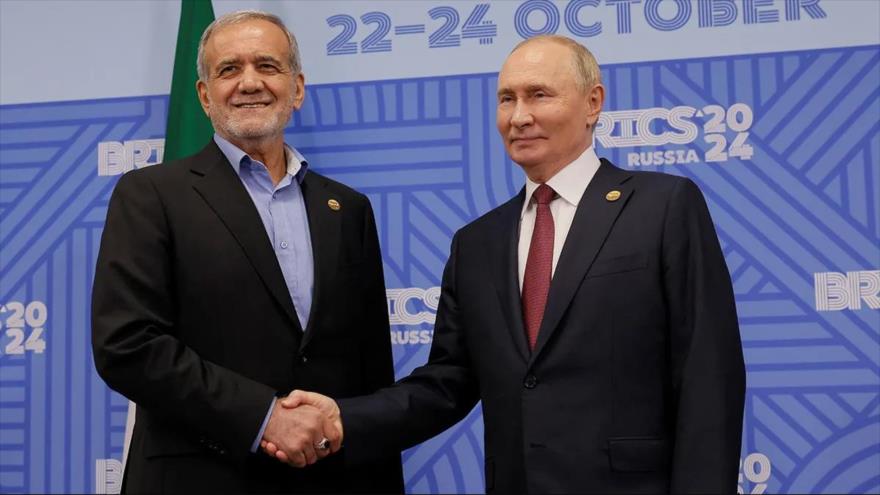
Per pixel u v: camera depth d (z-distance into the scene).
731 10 3.32
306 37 3.50
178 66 3.38
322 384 2.53
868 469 3.14
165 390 2.31
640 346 2.27
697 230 2.31
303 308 2.56
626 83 3.35
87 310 3.49
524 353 2.33
